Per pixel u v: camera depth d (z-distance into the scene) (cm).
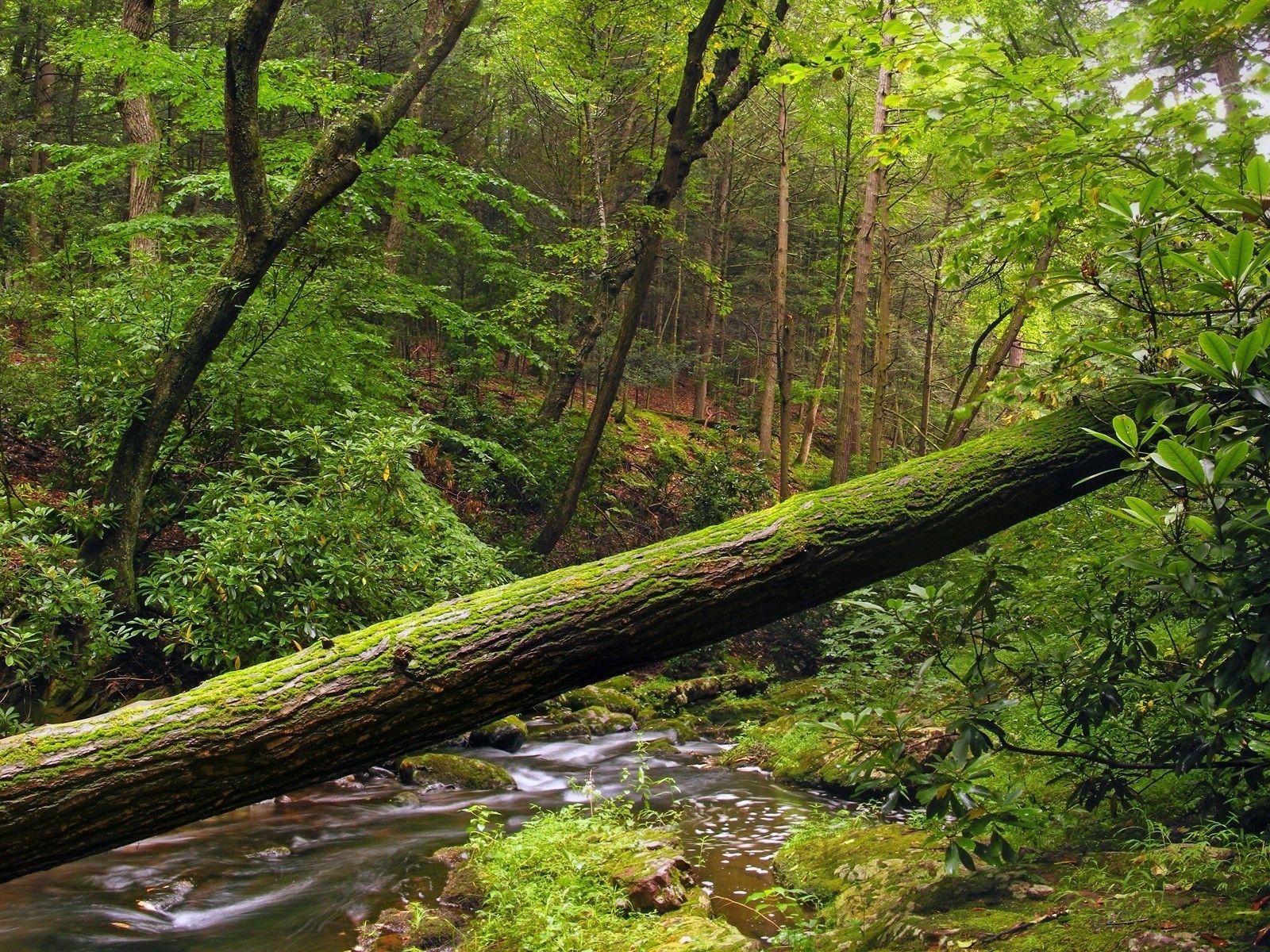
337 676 247
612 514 1423
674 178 1127
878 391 1728
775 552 282
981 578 327
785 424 1409
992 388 379
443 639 257
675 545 286
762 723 907
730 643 1189
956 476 302
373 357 1036
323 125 1270
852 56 351
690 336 2689
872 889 373
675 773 728
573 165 1738
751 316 2731
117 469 672
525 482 1280
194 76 831
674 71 1321
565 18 1343
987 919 296
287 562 642
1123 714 350
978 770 298
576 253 1308
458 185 1013
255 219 699
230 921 417
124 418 673
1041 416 334
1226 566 236
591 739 853
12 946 386
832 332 1900
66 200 916
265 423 823
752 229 2553
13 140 1294
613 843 462
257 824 559
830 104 1511
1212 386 260
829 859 439
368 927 400
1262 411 239
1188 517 231
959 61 342
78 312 733
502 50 1561
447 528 782
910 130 378
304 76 866
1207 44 403
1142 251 275
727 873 465
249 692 243
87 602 568
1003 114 360
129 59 812
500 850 448
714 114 1163
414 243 1548
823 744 707
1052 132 347
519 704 264
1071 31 821
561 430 1380
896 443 2578
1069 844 356
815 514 290
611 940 354
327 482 693
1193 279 322
